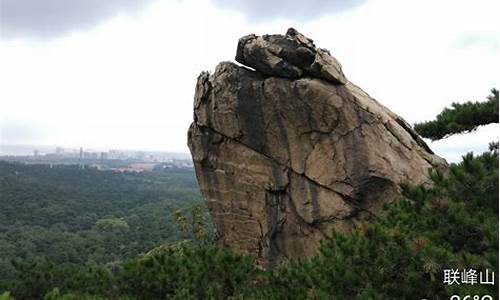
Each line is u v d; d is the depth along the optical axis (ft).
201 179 53.26
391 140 43.57
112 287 41.81
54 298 38.65
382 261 27.09
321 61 44.06
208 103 50.96
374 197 42.29
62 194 428.97
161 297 38.24
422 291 26.50
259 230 48.75
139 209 379.35
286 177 46.55
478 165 27.45
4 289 53.98
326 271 29.19
